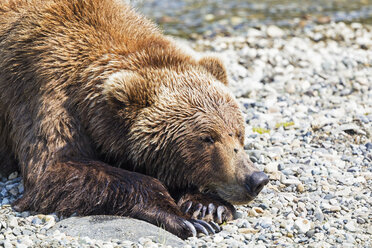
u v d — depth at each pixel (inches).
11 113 491.8
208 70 492.1
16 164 536.1
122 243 401.4
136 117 453.7
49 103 469.4
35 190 458.6
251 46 861.8
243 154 447.5
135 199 439.2
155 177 465.1
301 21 976.9
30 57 484.7
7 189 511.5
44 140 465.4
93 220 431.8
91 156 473.1
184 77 465.1
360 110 646.5
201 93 457.4
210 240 420.5
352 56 812.0
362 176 511.8
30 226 436.1
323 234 422.3
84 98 467.5
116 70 470.9
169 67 472.4
